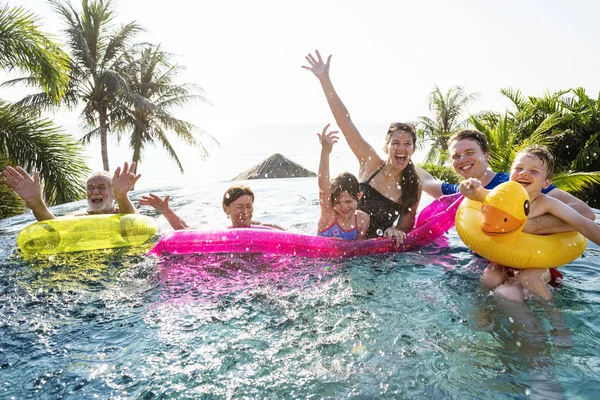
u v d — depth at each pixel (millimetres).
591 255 3395
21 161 9250
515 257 2678
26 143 9266
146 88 21562
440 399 1601
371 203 3850
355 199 3564
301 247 3418
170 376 1772
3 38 8422
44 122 9680
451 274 2977
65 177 9703
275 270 3068
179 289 2717
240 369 1821
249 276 2947
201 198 6773
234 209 3789
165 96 22547
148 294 2639
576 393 1621
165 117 20797
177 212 5590
